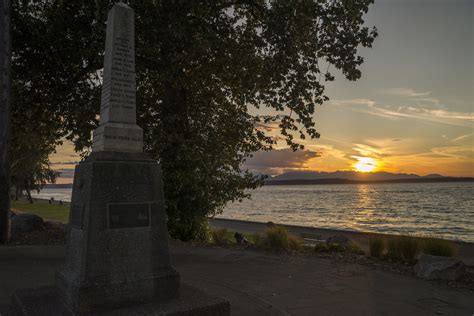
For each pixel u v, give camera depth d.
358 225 49.12
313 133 16.47
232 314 5.73
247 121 17.25
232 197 16.06
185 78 15.04
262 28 15.39
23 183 57.09
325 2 14.95
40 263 9.39
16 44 14.70
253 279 8.06
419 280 8.05
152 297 5.00
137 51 14.16
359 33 14.99
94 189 4.93
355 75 15.27
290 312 5.95
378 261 9.97
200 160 14.85
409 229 43.78
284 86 16.16
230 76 16.61
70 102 15.48
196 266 9.41
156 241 5.23
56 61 15.02
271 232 12.59
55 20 13.98
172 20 13.30
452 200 122.56
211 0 14.38
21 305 5.03
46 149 22.17
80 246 4.89
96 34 13.11
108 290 4.72
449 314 5.95
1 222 12.78
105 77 5.75
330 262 9.91
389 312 6.01
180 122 15.48
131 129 5.48
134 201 5.16
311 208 93.19
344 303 6.43
